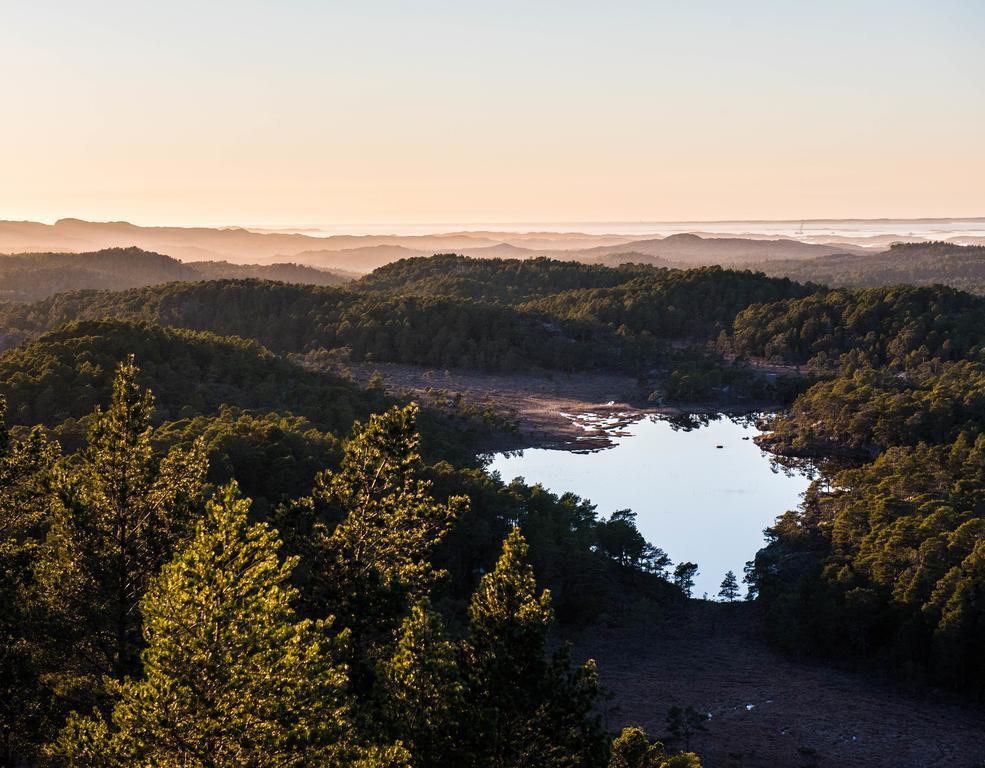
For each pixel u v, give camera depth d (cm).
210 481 7650
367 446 3609
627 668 7338
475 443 16600
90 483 3406
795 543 10144
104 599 3128
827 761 5697
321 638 2541
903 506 9700
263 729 2138
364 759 2303
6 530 3450
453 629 6438
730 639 8175
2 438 3369
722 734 6034
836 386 18612
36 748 2864
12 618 2942
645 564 10100
